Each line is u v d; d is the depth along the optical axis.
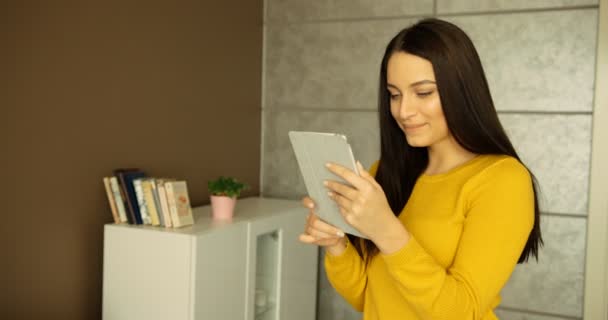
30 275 2.00
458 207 1.18
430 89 1.14
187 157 2.79
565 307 2.95
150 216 2.20
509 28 2.97
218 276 2.20
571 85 2.88
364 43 3.26
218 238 2.18
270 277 2.70
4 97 1.86
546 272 2.97
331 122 3.37
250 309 2.44
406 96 1.17
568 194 2.92
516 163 1.16
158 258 2.10
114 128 2.32
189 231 2.12
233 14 3.15
